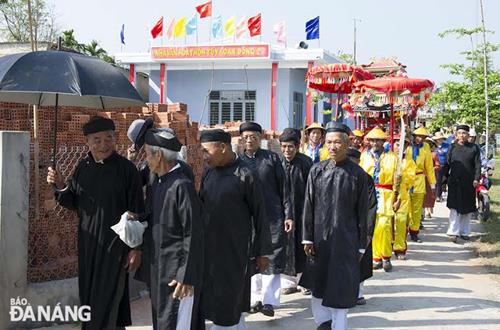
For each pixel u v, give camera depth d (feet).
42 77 14.46
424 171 37.37
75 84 14.46
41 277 19.51
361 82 32.86
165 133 14.37
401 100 32.45
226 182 16.48
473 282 27.04
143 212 15.98
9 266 17.65
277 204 21.65
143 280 15.25
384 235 29.22
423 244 36.86
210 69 89.56
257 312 21.88
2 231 17.38
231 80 91.20
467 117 65.46
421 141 37.11
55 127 16.81
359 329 20.20
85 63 15.16
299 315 21.65
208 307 16.43
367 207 18.66
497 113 64.85
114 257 15.57
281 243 21.26
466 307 22.95
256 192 16.63
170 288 14.05
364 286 26.23
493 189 66.49
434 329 20.25
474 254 33.55
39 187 20.16
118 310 16.14
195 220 13.93
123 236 14.74
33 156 19.93
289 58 84.89
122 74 15.85
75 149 21.36
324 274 18.48
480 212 44.88
